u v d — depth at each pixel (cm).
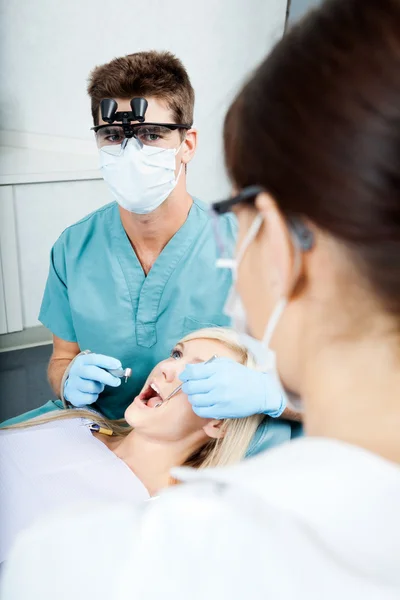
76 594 30
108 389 149
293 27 33
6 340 261
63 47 254
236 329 48
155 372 133
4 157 256
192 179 251
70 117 265
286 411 129
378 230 29
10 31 254
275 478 29
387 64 28
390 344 32
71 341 156
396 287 30
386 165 28
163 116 127
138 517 32
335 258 32
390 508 28
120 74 125
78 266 144
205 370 118
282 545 27
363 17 29
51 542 32
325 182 29
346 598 26
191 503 30
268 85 32
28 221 244
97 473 125
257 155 33
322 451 31
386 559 27
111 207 146
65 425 137
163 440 130
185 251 138
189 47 237
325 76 29
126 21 243
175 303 140
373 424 32
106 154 130
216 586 28
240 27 228
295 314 36
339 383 33
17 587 33
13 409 225
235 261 40
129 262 140
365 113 28
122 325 142
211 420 126
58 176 241
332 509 28
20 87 265
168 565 29
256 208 36
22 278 252
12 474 123
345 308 33
